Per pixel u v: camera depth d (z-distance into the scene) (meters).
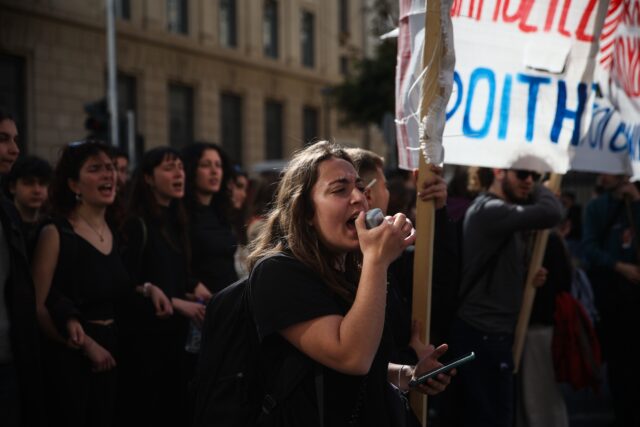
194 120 26.08
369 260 1.90
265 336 1.95
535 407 4.30
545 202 3.59
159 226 4.08
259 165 23.41
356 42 34.03
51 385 3.36
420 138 2.61
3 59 19.64
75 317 3.34
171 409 3.99
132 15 23.45
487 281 3.66
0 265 2.93
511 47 3.07
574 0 3.08
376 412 2.00
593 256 5.21
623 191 5.16
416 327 2.65
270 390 1.97
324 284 2.01
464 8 3.03
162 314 3.77
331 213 2.02
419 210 2.66
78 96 21.39
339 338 1.87
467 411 3.68
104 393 3.49
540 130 3.11
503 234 3.63
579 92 3.13
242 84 27.95
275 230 2.19
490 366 3.65
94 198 3.59
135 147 16.11
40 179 4.40
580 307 4.41
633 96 3.61
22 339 2.94
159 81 24.36
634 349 4.99
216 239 4.48
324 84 32.12
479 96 3.05
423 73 2.59
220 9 27.25
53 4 20.50
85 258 3.50
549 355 4.33
